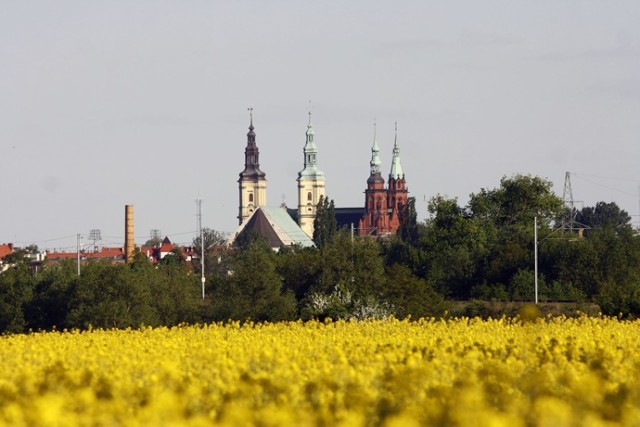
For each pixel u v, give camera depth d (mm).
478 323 159625
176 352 105750
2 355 115438
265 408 69375
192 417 66188
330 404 69125
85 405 68938
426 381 78750
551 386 76188
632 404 70625
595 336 127250
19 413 64812
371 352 101438
